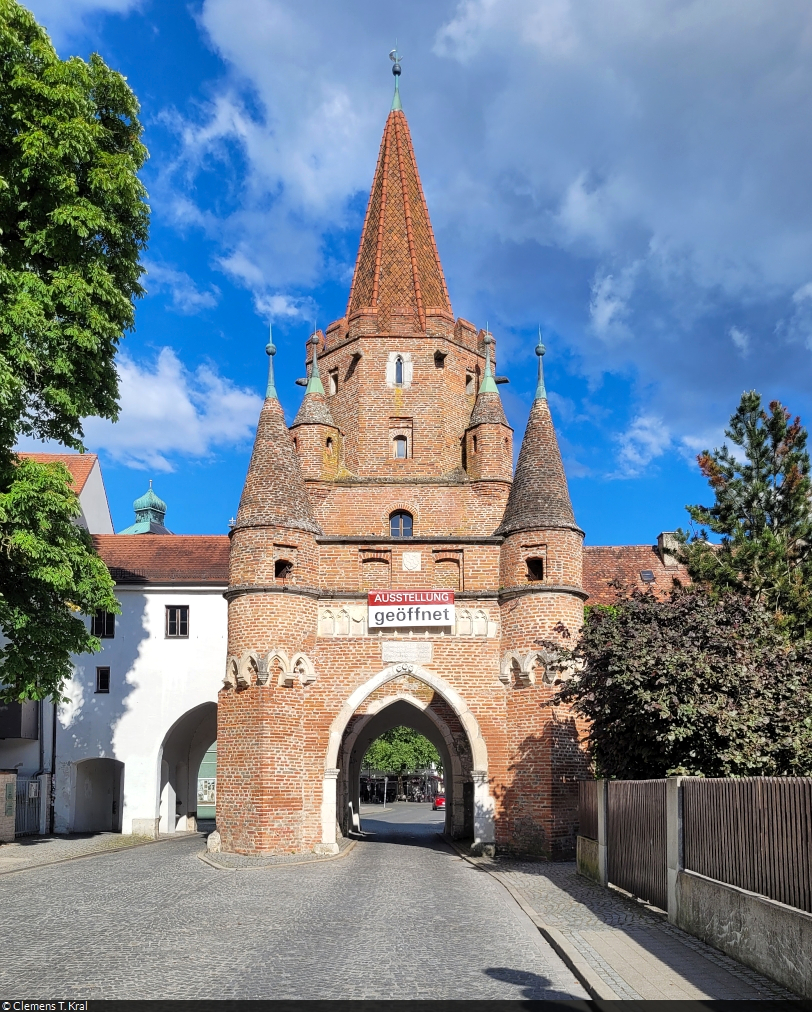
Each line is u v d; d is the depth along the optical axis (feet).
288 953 41.68
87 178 81.41
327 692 99.09
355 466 117.29
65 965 38.55
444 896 62.90
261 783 93.04
